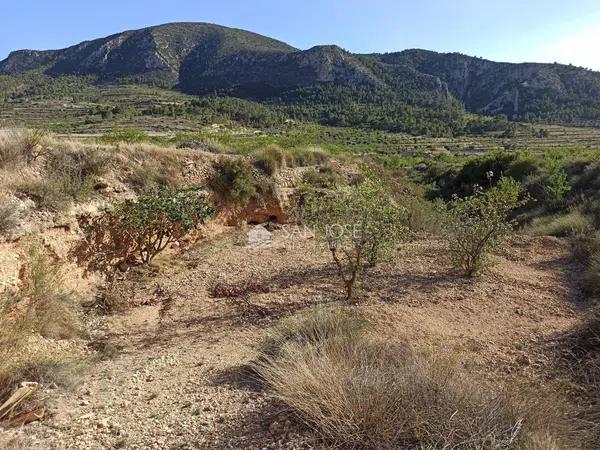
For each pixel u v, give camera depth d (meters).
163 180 9.68
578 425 3.11
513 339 5.10
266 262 8.60
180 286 7.38
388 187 12.23
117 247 7.86
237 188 11.19
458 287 6.92
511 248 9.49
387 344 4.36
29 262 5.63
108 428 3.25
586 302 6.47
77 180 7.77
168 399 3.74
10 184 6.52
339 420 2.97
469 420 2.88
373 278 7.36
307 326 4.64
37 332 5.00
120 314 6.23
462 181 21.42
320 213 6.71
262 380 3.93
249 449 2.88
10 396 3.50
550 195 14.08
